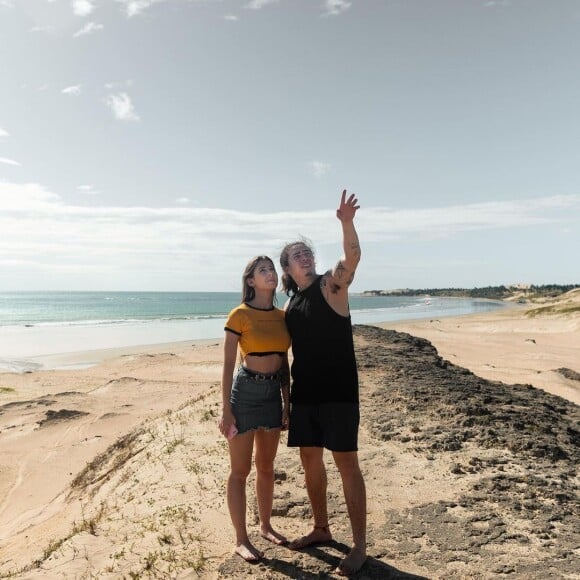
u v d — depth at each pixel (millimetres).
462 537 4117
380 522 4480
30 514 8281
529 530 4184
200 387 18281
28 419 14375
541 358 26266
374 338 18109
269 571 3699
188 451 7465
